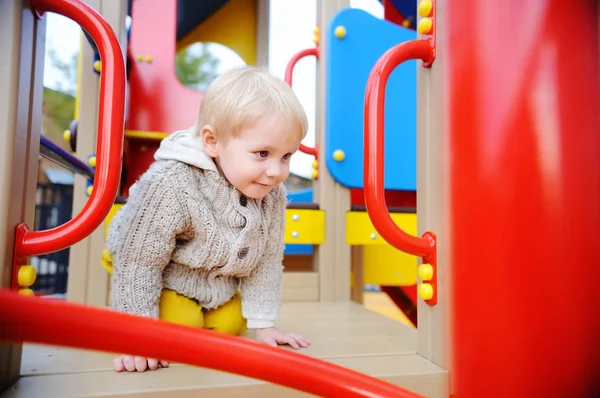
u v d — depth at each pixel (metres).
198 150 0.84
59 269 3.89
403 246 0.81
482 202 0.76
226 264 0.87
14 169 0.64
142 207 0.80
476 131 0.77
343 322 1.17
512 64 0.77
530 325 0.74
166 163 0.84
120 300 0.80
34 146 0.72
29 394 0.62
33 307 0.37
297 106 0.79
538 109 0.75
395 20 2.51
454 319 0.78
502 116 0.76
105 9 1.43
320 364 0.48
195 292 0.90
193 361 0.43
